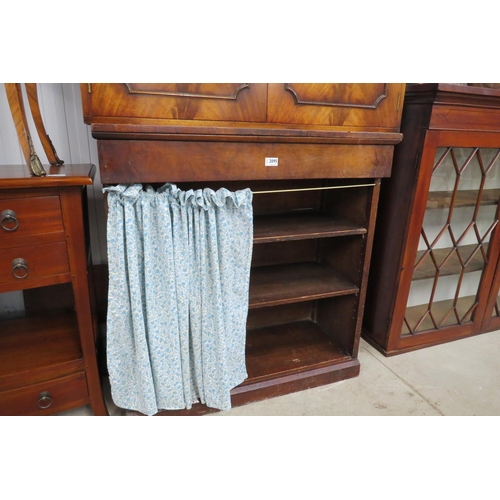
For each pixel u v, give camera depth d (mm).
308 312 2023
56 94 1479
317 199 1805
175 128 1062
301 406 1512
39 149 1524
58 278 1151
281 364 1631
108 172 1055
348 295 1675
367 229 1493
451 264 1856
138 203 1123
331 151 1300
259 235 1366
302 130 1215
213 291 1275
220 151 1153
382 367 1777
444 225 1761
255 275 1711
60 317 1566
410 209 1617
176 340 1262
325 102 1250
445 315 1962
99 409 1363
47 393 1257
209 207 1190
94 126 985
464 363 1819
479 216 1826
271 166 1233
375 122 1344
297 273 1741
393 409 1504
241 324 1398
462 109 1518
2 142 1464
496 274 1974
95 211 1649
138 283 1175
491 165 1731
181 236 1196
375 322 1920
